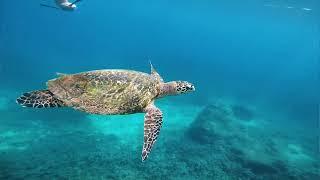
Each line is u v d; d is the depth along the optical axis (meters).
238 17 55.31
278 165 15.02
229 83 42.94
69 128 17.33
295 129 23.62
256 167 14.63
